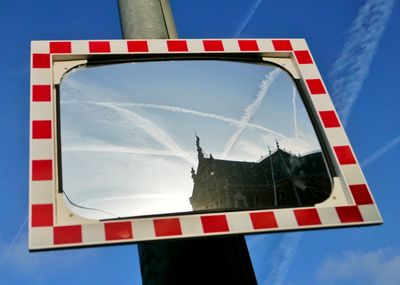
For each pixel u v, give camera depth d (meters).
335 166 2.18
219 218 1.92
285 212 1.98
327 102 2.43
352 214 2.01
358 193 2.07
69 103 2.26
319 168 2.19
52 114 2.17
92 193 1.95
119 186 2.00
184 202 1.98
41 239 1.76
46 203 1.86
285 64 2.68
